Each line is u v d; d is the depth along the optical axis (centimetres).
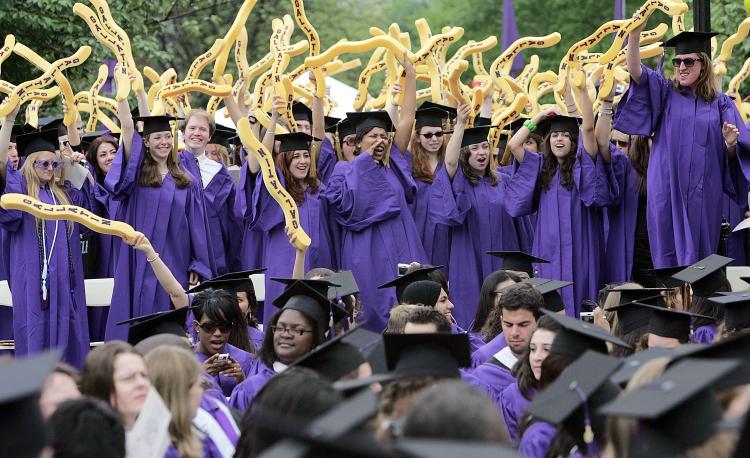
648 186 3256
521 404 2103
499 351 2452
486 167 3603
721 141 3209
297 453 1048
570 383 1586
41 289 3344
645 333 2323
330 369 1786
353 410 1108
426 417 1073
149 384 1641
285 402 1328
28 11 5138
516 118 3928
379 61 4050
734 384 1384
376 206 3397
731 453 1192
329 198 3419
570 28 10312
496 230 3556
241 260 3634
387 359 1791
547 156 3500
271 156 3148
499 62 3850
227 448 1844
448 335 1755
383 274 3391
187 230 3481
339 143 3656
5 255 3447
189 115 3647
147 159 3453
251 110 3578
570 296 3450
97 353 1645
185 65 8800
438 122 3519
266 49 8788
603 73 3381
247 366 2606
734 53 5644
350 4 11962
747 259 3803
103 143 3644
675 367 1249
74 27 5178
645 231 3506
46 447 1088
